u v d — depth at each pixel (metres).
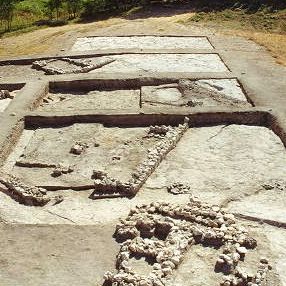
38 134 16.25
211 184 13.01
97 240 10.80
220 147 15.09
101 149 15.11
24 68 22.86
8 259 10.26
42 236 10.98
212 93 18.81
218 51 23.95
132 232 10.71
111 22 30.44
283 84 19.41
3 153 14.70
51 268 10.00
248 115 16.78
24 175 13.71
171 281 9.20
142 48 24.73
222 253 9.92
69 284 9.55
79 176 13.52
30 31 29.75
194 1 32.78
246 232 10.48
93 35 27.66
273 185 12.91
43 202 12.29
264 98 17.94
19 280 9.67
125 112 16.98
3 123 16.27
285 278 9.34
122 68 21.86
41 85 19.80
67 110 17.44
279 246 10.29
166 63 22.44
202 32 27.56
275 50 24.05
